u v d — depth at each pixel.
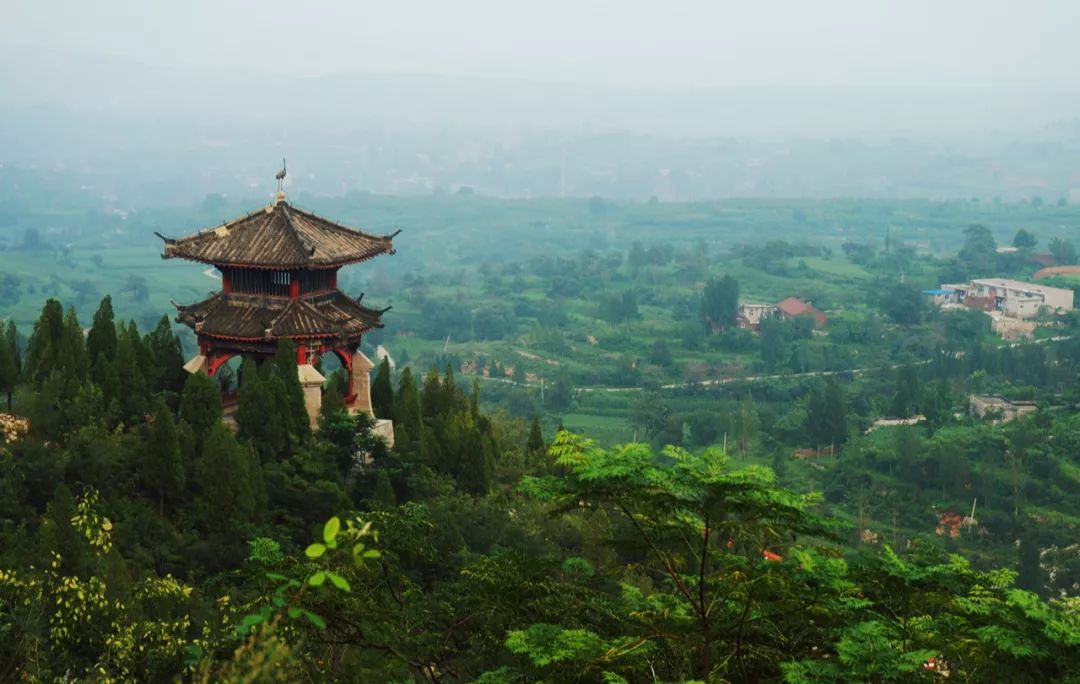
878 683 20.11
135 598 33.03
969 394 196.00
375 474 52.69
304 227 58.44
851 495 146.25
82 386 52.22
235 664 14.43
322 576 13.74
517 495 59.34
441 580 39.47
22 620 29.45
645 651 22.48
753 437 171.50
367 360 60.69
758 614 23.05
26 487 44.53
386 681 25.55
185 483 47.72
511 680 22.75
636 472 21.66
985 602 21.97
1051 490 143.38
